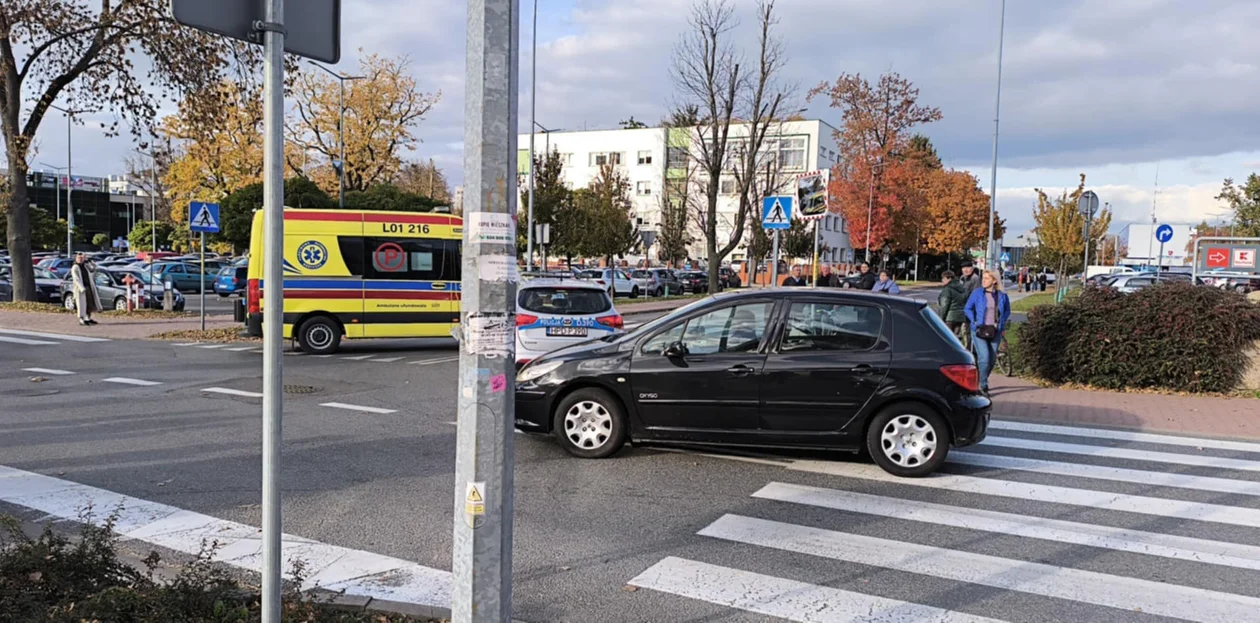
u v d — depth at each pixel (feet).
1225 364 38.75
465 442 8.69
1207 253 56.90
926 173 205.26
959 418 22.67
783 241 169.89
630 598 14.42
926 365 22.77
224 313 80.59
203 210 60.54
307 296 49.32
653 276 138.31
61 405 31.76
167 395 34.19
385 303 50.47
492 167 8.48
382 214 50.44
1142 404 36.22
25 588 11.82
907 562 16.47
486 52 8.40
